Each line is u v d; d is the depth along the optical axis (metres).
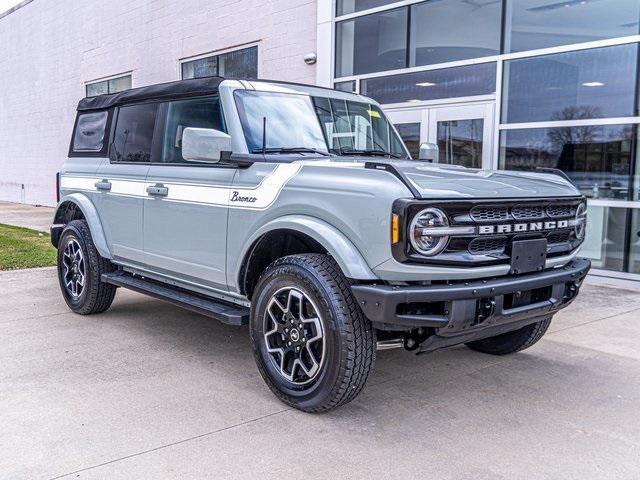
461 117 9.08
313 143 4.32
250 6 12.42
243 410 3.56
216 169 4.12
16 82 22.59
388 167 3.22
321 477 2.82
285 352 3.61
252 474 2.83
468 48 9.00
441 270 3.13
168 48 14.92
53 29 19.94
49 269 8.15
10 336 4.98
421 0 9.44
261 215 3.71
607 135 7.79
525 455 3.07
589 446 3.18
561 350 4.86
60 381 3.96
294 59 11.59
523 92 8.46
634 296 6.95
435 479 2.81
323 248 3.80
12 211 18.30
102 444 3.09
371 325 3.32
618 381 4.16
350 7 10.56
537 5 8.23
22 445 3.06
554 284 3.66
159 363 4.36
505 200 3.33
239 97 4.19
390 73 9.98
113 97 5.47
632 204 7.66
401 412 3.58
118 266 5.49
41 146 21.14
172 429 3.28
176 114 4.62
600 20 7.70
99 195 5.32
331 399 3.35
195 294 4.56
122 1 16.47
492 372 4.32
